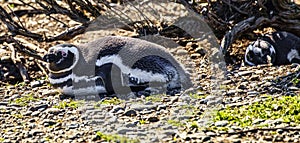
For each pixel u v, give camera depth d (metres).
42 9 22.47
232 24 20.61
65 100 16.84
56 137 14.19
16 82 18.98
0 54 20.34
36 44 20.89
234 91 16.44
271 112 14.73
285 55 19.11
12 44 20.66
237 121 14.37
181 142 13.38
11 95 17.59
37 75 19.09
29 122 15.39
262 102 15.47
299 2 21.64
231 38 19.70
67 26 22.27
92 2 21.75
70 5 21.75
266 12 20.41
